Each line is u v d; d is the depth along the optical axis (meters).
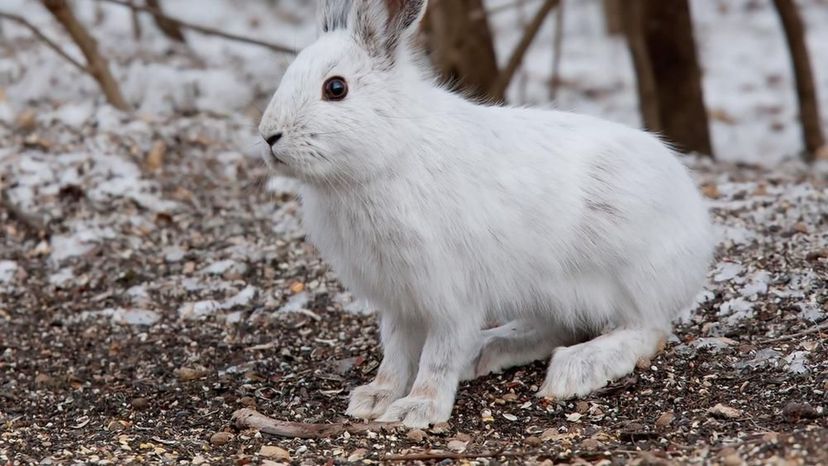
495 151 7.33
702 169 12.55
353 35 7.03
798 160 14.99
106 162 12.07
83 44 13.12
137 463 6.79
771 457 6.12
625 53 20.11
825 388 7.15
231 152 12.75
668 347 8.15
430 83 7.38
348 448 6.99
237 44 17.89
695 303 8.78
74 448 7.13
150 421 7.71
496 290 7.40
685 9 14.02
